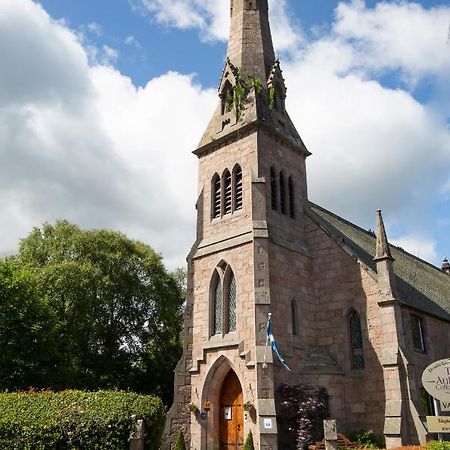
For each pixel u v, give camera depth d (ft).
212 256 104.78
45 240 161.38
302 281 103.09
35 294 126.41
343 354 97.09
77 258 154.61
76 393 56.13
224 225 106.01
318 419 85.05
